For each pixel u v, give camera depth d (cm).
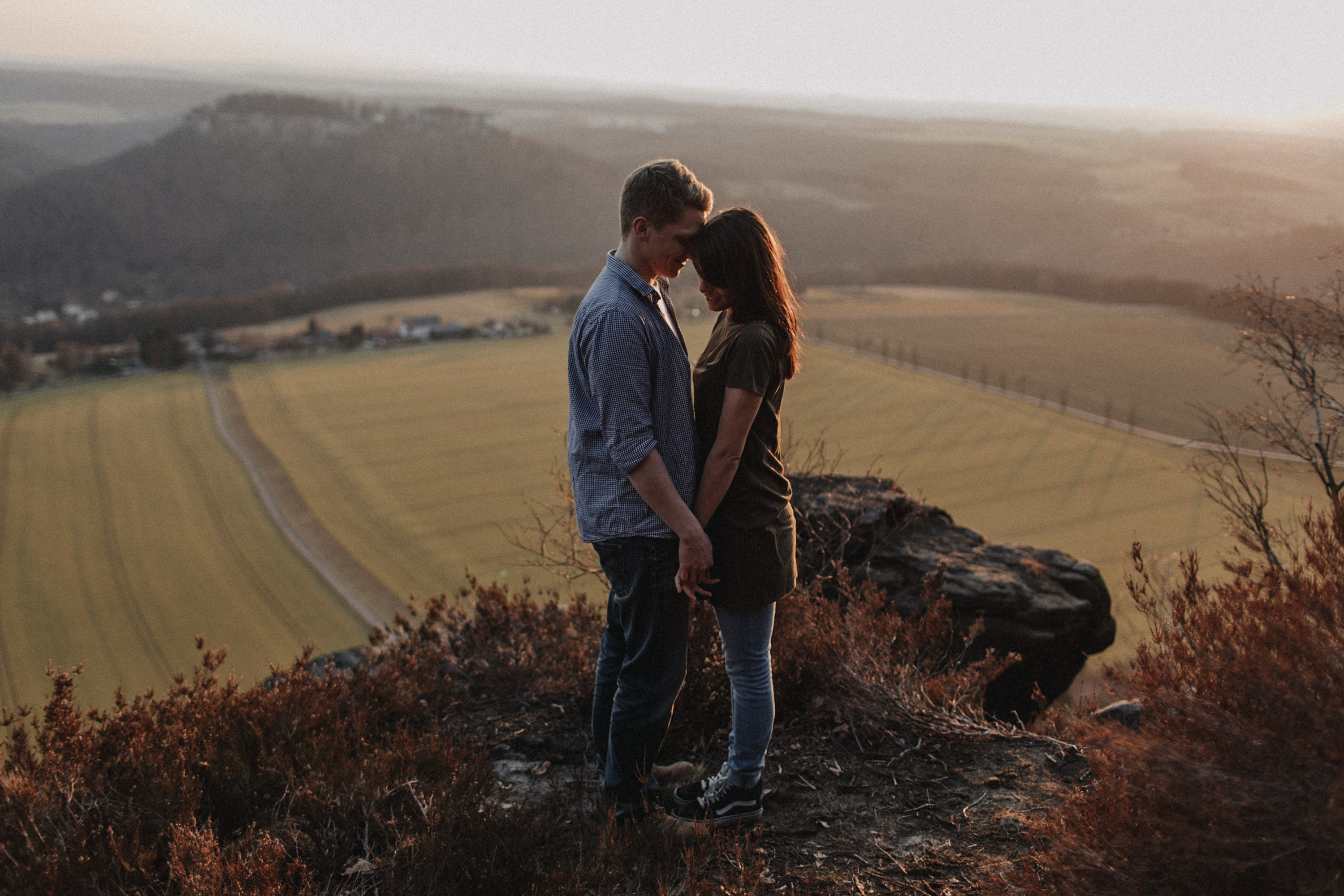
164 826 200
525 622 338
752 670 219
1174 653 184
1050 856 158
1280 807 126
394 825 205
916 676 280
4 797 194
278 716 254
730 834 220
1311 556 167
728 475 197
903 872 200
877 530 403
